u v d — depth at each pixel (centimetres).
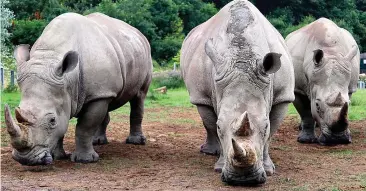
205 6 4678
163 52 3975
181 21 4322
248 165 632
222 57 705
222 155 830
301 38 1120
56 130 798
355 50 1046
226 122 668
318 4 5250
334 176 793
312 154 980
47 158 781
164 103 1994
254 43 722
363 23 5531
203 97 808
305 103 1106
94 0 4375
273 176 786
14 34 3366
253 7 831
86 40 872
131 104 1091
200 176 789
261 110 677
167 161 913
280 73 784
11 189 704
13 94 2180
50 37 852
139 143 1091
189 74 831
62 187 717
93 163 888
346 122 970
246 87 680
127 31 1020
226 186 720
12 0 3756
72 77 827
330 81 1017
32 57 825
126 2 4100
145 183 745
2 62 2761
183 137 1198
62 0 4169
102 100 873
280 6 5306
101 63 867
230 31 742
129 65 968
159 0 4256
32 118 772
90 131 891
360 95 2308
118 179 773
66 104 816
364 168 852
